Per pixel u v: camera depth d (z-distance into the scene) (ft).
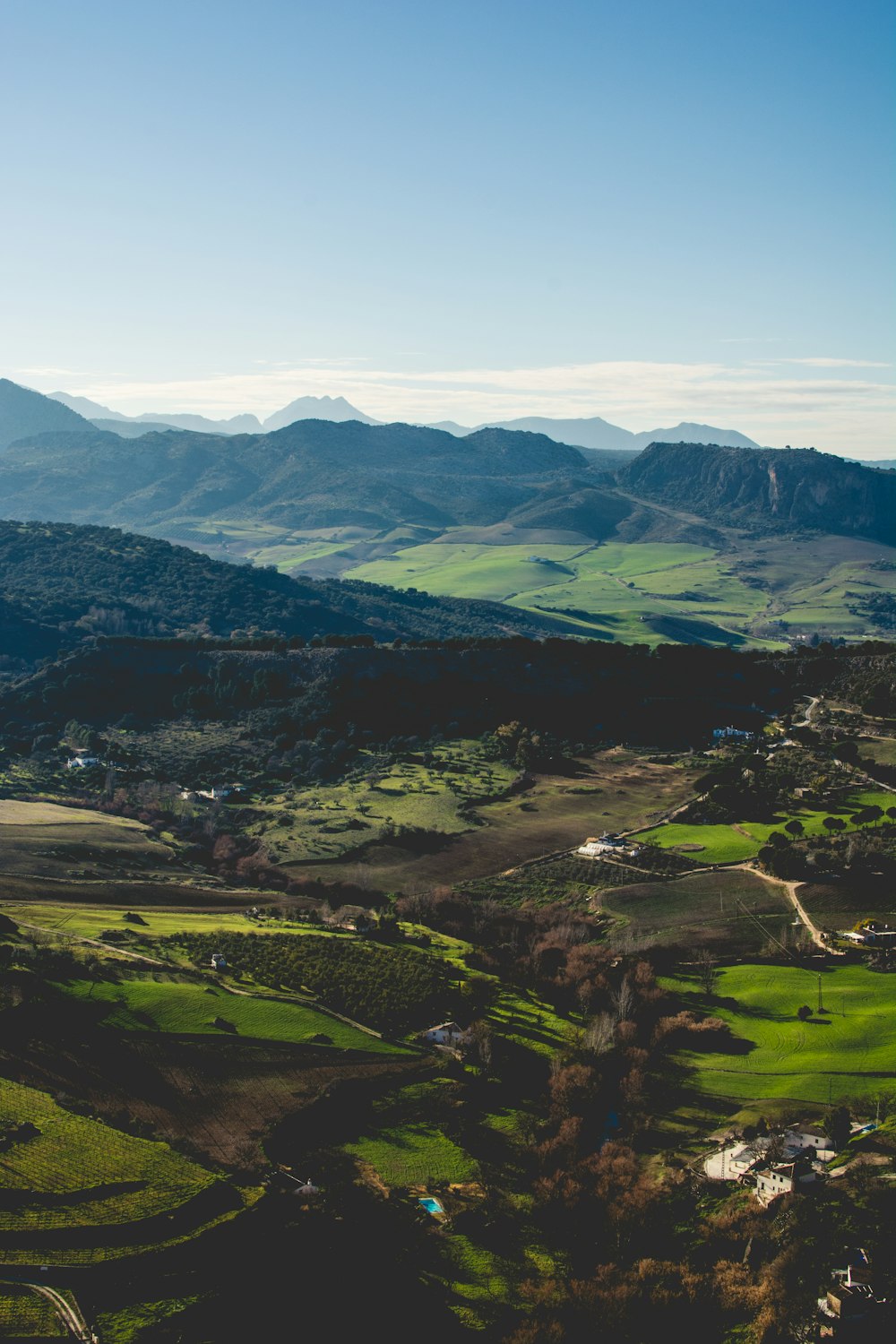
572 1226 380.78
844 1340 328.29
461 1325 336.70
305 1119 419.95
